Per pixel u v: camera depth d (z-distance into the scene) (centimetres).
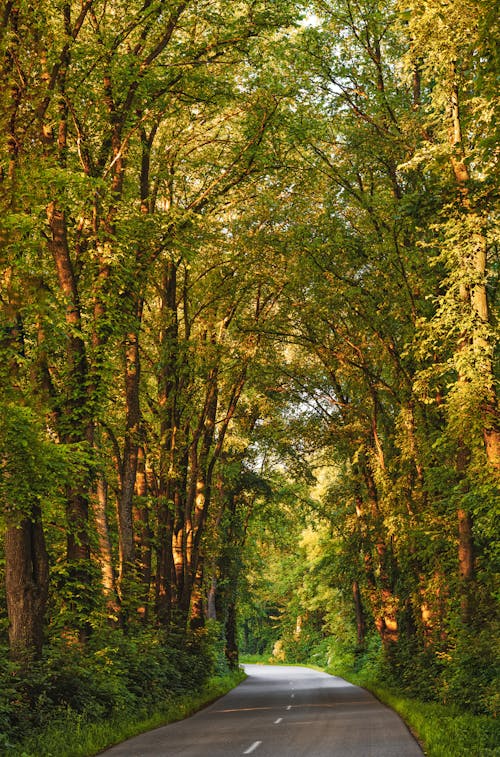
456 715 1800
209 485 3634
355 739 1484
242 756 1242
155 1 2125
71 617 1878
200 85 2428
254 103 2592
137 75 2158
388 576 3547
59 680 1571
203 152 2984
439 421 2730
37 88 1753
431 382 2455
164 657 2509
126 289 2142
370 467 3412
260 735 1598
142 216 2175
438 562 2547
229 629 5544
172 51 2378
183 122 2866
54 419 1936
